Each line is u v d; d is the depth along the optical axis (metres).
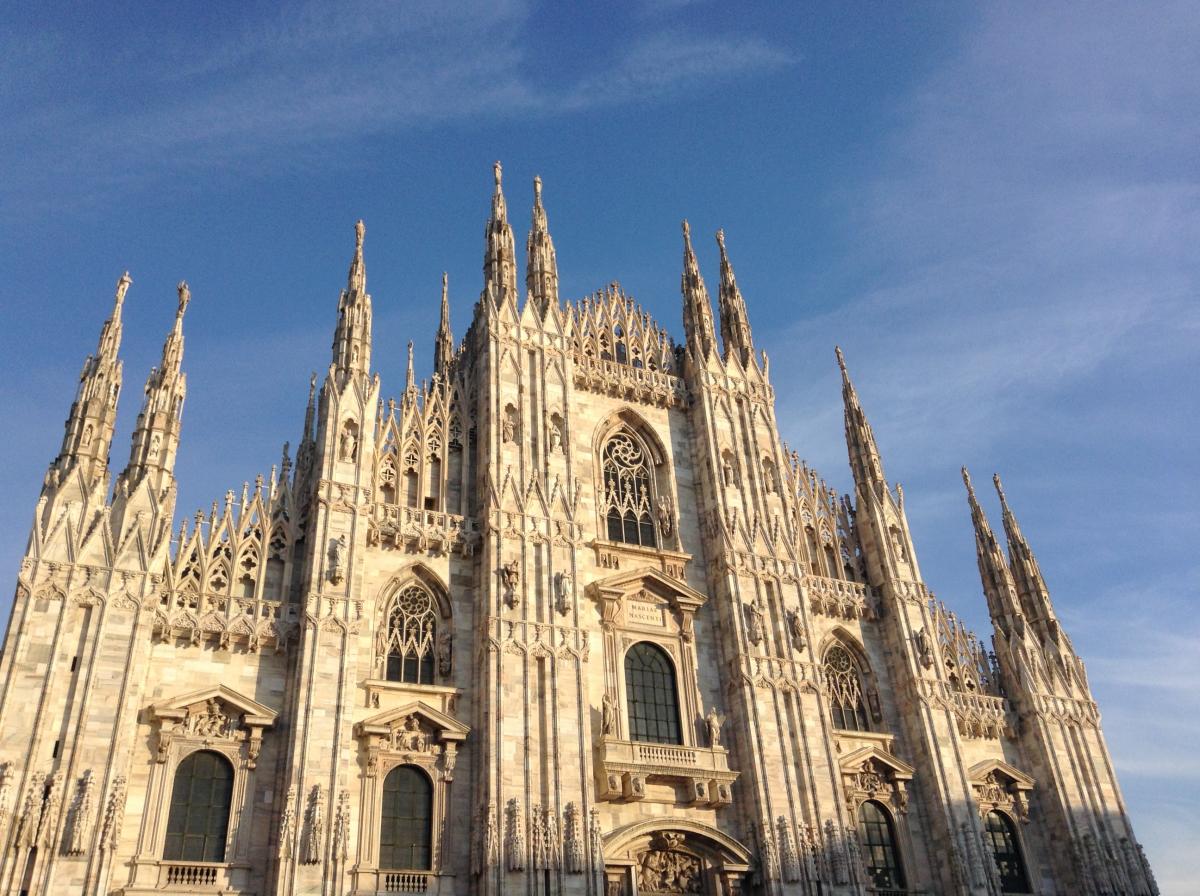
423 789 46.69
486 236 64.75
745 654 55.94
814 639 58.72
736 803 53.09
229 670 45.50
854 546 66.50
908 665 60.97
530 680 49.44
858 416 70.69
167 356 51.56
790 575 60.19
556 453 57.00
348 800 44.19
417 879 44.28
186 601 45.97
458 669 50.16
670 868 49.91
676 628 56.81
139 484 46.53
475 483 56.16
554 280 64.38
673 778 51.09
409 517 52.53
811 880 51.06
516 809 46.03
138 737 42.53
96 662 41.88
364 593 49.75
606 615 54.72
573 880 45.72
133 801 41.31
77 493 45.25
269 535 49.28
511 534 53.00
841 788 54.72
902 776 57.75
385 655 49.28
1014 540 71.25
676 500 61.66
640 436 63.56
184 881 40.69
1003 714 63.12
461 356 64.81
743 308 71.44
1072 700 64.31
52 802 38.81
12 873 37.41
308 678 45.16
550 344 60.69
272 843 42.41
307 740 43.88
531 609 51.31
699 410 64.62
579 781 48.16
